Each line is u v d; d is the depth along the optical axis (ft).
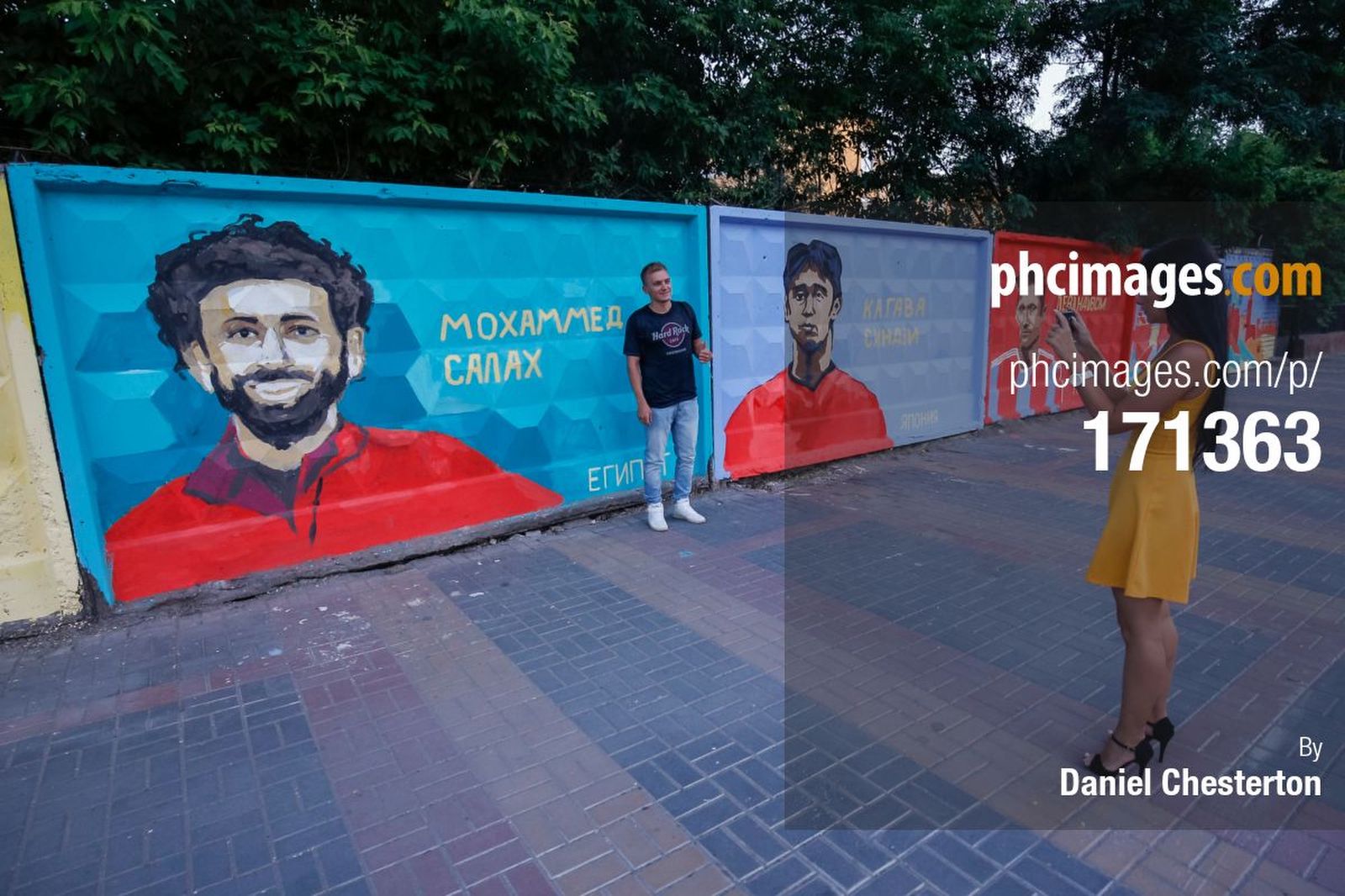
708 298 19.35
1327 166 45.83
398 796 8.45
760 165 27.86
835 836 7.80
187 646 11.84
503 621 12.73
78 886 7.22
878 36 28.96
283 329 13.47
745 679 10.91
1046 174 37.22
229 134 16.57
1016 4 33.53
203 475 13.04
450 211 15.10
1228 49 35.29
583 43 23.22
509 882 7.23
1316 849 7.62
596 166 22.88
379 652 11.69
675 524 17.76
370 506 14.80
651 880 7.24
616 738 9.50
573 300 17.04
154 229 12.19
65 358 11.60
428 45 19.62
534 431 16.78
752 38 25.85
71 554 12.05
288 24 17.17
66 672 11.07
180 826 8.00
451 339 15.40
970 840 7.75
